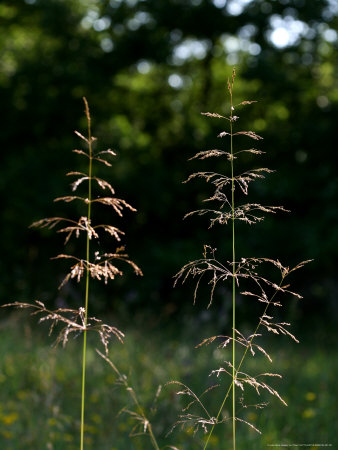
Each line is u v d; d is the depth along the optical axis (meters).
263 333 8.16
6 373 4.86
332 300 11.86
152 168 14.02
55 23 14.52
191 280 12.24
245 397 4.56
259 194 12.69
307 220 12.52
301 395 4.76
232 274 1.76
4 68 15.05
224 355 5.65
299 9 14.85
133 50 14.97
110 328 1.64
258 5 15.05
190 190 13.91
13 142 14.57
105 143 14.12
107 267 1.62
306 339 9.55
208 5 14.77
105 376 4.97
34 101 14.17
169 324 9.28
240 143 13.97
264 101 15.27
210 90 16.47
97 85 14.47
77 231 1.59
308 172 12.84
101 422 3.92
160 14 14.75
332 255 12.17
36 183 12.89
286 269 1.76
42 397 4.19
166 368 5.13
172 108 16.58
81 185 13.13
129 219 13.62
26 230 12.73
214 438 3.72
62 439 3.63
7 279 10.94
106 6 15.10
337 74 15.36
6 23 15.45
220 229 13.12
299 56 15.30
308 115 14.88
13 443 3.62
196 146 14.45
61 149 13.55
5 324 6.20
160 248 13.07
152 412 2.80
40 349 5.25
